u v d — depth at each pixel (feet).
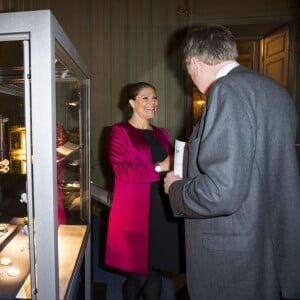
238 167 2.75
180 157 3.91
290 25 11.25
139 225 5.38
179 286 7.80
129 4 11.94
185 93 11.93
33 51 2.50
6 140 4.23
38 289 2.74
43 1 11.97
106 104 12.25
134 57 12.04
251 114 2.88
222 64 3.29
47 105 2.54
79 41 12.14
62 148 4.02
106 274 8.42
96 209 11.96
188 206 3.11
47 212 2.64
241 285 3.10
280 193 3.10
